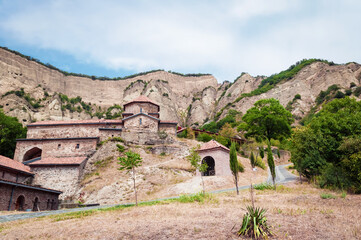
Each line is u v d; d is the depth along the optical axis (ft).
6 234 36.81
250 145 183.42
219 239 28.58
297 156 95.71
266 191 74.79
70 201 110.01
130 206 60.49
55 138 151.64
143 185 107.24
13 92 334.24
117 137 148.36
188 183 100.89
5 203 74.95
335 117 99.86
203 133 188.24
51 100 364.17
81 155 145.89
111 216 45.62
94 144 149.69
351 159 72.59
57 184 120.88
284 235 29.12
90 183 118.21
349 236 28.43
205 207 50.60
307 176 96.73
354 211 41.86
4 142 169.78
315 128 99.86
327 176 76.07
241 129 227.81
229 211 43.98
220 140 176.45
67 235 33.91
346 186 72.08
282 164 170.71
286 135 197.77
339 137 88.28
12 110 299.79
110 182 113.50
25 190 84.53
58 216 52.29
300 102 347.56
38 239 33.53
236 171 73.46
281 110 197.36
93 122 166.91
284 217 38.09
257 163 146.72
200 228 32.81
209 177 104.99
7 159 122.83
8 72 360.48
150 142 154.61
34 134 167.12
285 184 92.02
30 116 312.29
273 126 197.47
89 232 34.30
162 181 110.32
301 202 52.70
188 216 41.14
